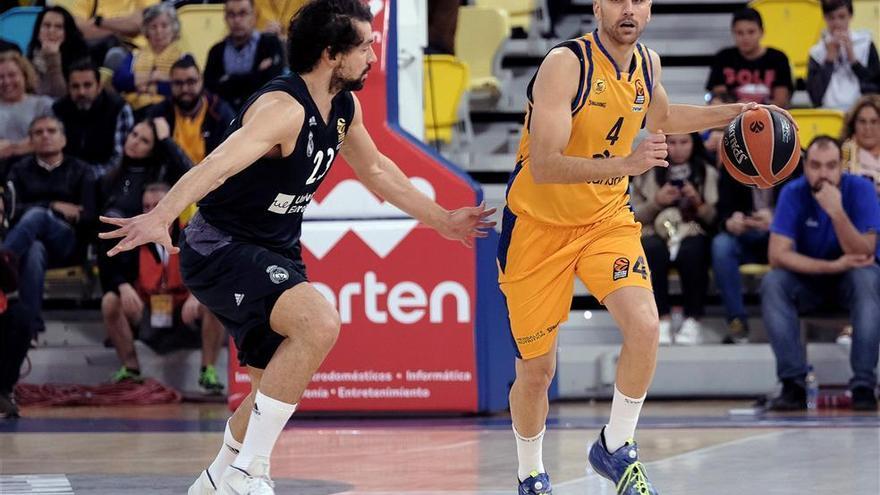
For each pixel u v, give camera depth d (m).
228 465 6.99
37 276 14.46
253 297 6.75
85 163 15.45
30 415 13.80
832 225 13.41
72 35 16.69
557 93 6.97
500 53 18.36
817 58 16.77
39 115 15.41
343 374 12.77
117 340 15.20
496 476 8.88
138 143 15.17
